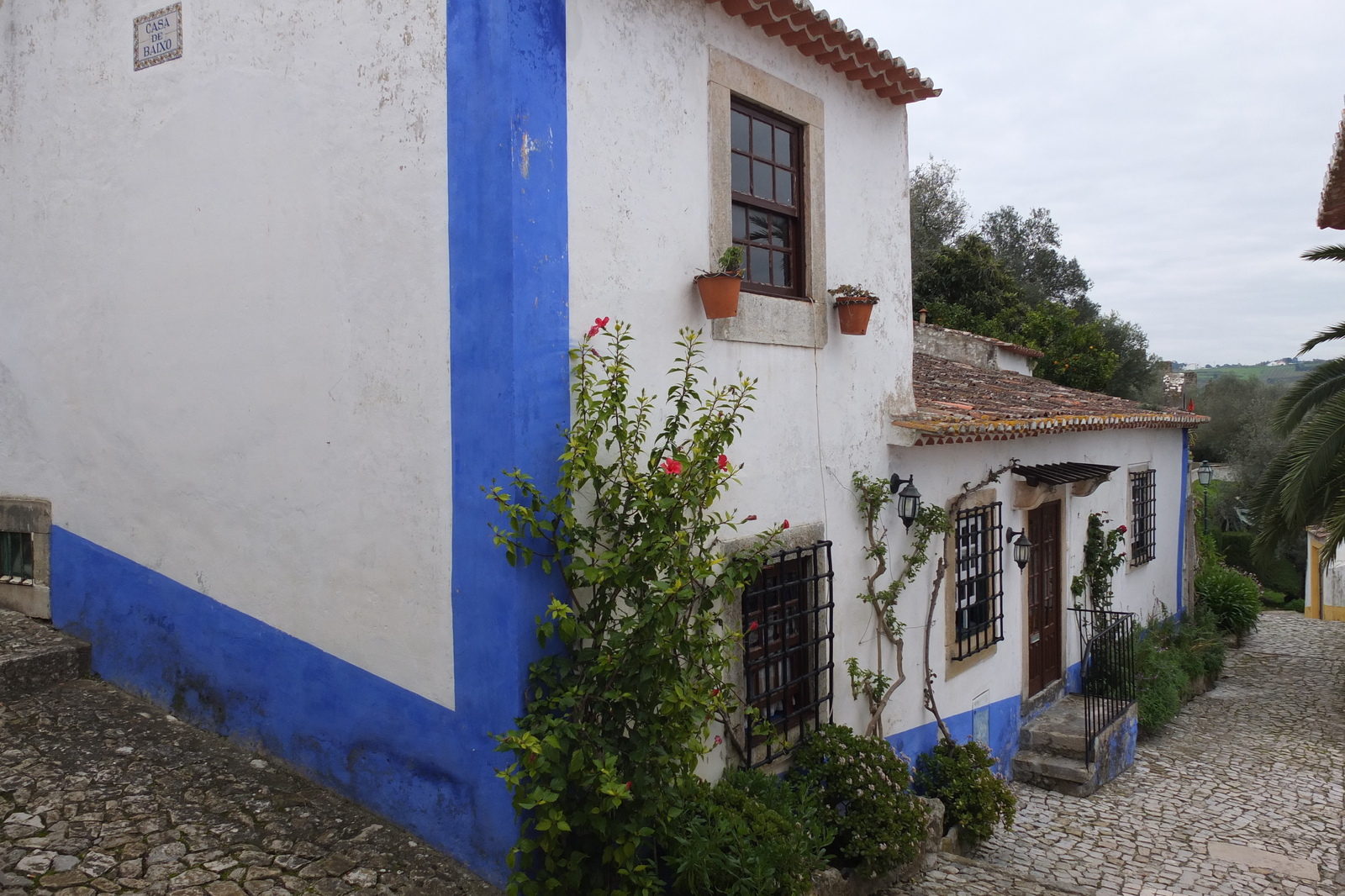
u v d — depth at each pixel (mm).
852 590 6043
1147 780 8250
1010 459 8141
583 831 3832
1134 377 24672
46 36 5801
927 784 6488
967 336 14219
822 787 5289
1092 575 9977
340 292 4473
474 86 3971
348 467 4473
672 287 4734
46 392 5934
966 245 21359
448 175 4078
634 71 4527
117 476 5539
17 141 6012
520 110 3914
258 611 4859
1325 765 8828
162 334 5250
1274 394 29922
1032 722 8414
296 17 4578
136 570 5441
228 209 4902
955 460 7270
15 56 6004
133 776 4523
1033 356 15070
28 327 6012
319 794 4539
